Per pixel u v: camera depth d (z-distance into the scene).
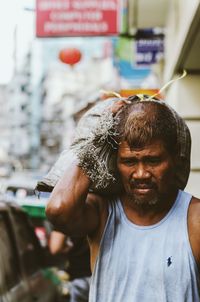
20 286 4.46
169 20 10.08
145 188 2.16
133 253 2.20
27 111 67.06
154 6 11.12
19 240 5.05
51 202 2.23
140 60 10.96
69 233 2.29
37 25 8.57
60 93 60.81
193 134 7.79
